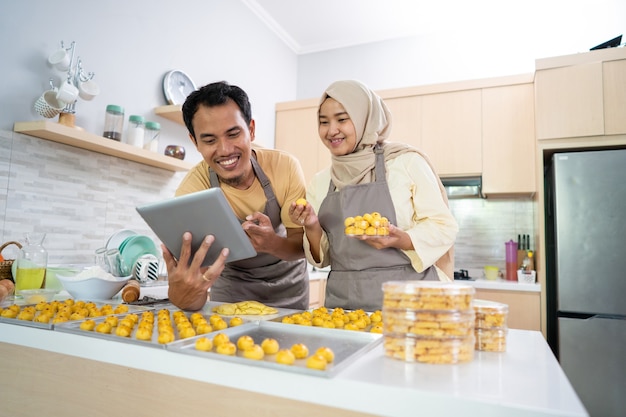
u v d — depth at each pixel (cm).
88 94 201
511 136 304
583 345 238
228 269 173
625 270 235
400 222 130
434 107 327
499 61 344
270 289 175
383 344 79
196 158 292
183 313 106
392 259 125
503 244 333
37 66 188
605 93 256
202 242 108
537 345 88
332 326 96
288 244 149
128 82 233
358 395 60
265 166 161
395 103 339
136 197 236
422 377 64
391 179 132
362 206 130
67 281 142
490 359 76
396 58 380
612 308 235
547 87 269
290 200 161
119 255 169
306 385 63
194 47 285
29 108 184
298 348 72
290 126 381
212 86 133
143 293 176
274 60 382
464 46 356
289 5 345
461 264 341
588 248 243
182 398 77
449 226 125
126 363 79
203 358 71
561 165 254
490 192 305
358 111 131
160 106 253
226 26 318
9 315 101
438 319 72
